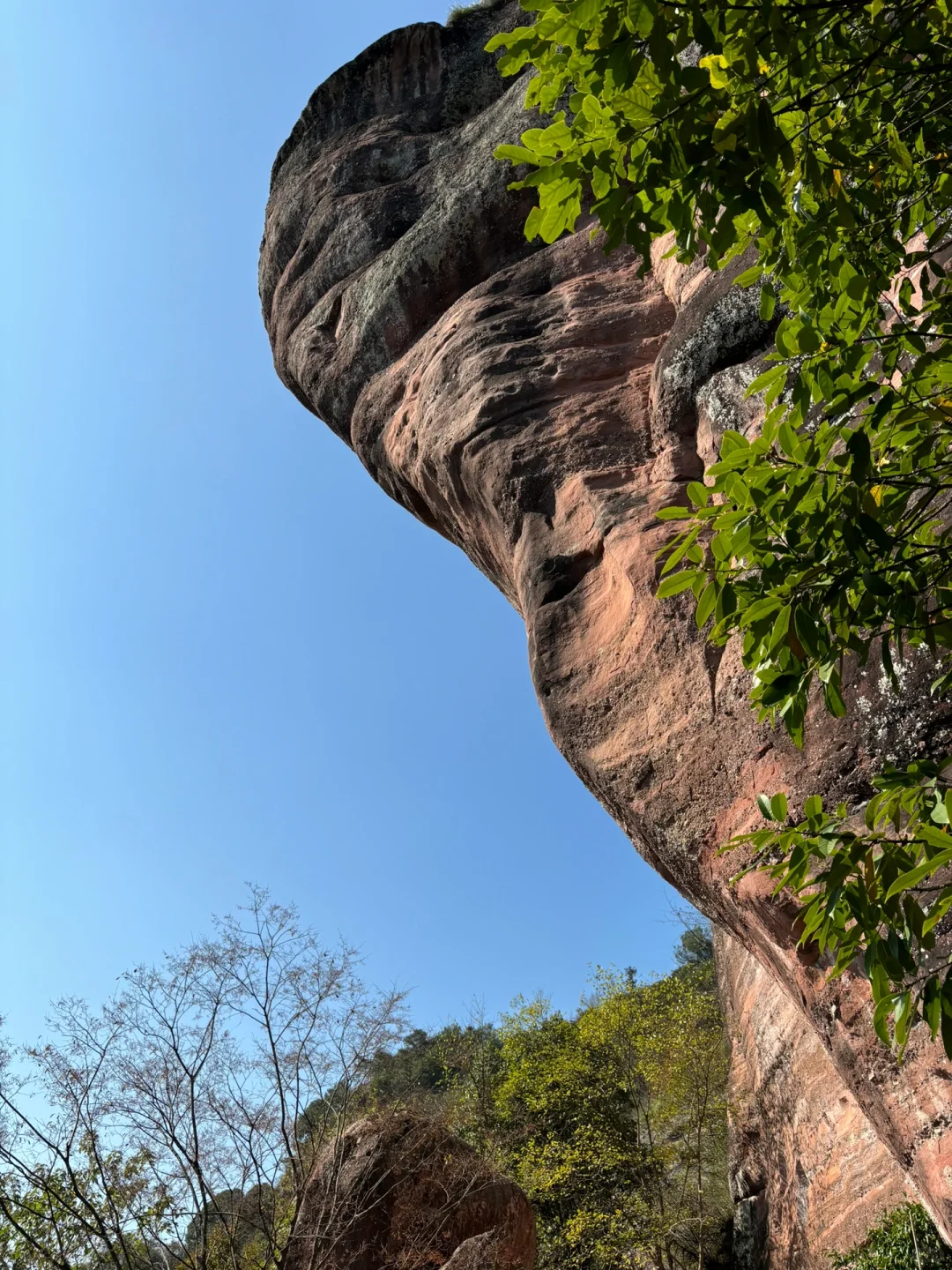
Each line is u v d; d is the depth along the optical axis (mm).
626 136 1740
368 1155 8781
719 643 2061
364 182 9852
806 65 1804
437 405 7273
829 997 3146
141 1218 6484
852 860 1813
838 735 3434
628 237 1811
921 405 1977
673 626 4551
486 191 8242
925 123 2121
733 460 1909
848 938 1879
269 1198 7352
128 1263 6066
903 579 1924
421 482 7773
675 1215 13031
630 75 1644
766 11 1656
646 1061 14875
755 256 5230
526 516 5957
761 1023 11992
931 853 1723
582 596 5340
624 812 4391
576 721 4809
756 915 3482
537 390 6531
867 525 1746
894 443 2004
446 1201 8734
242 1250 7492
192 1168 6711
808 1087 10094
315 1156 7801
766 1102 11469
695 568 1995
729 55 1739
